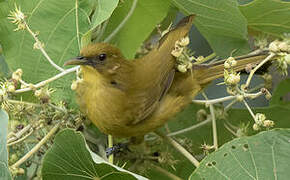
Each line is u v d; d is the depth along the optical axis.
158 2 6.89
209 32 7.01
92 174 5.79
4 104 5.84
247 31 7.03
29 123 6.16
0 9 6.48
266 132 5.66
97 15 6.15
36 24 6.50
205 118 7.11
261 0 6.45
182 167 7.38
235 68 6.61
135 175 5.46
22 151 6.33
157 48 6.93
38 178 6.48
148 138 7.14
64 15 6.44
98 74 6.38
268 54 6.62
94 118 6.50
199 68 6.98
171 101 6.84
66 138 5.52
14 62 6.59
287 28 6.91
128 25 6.97
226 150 5.61
